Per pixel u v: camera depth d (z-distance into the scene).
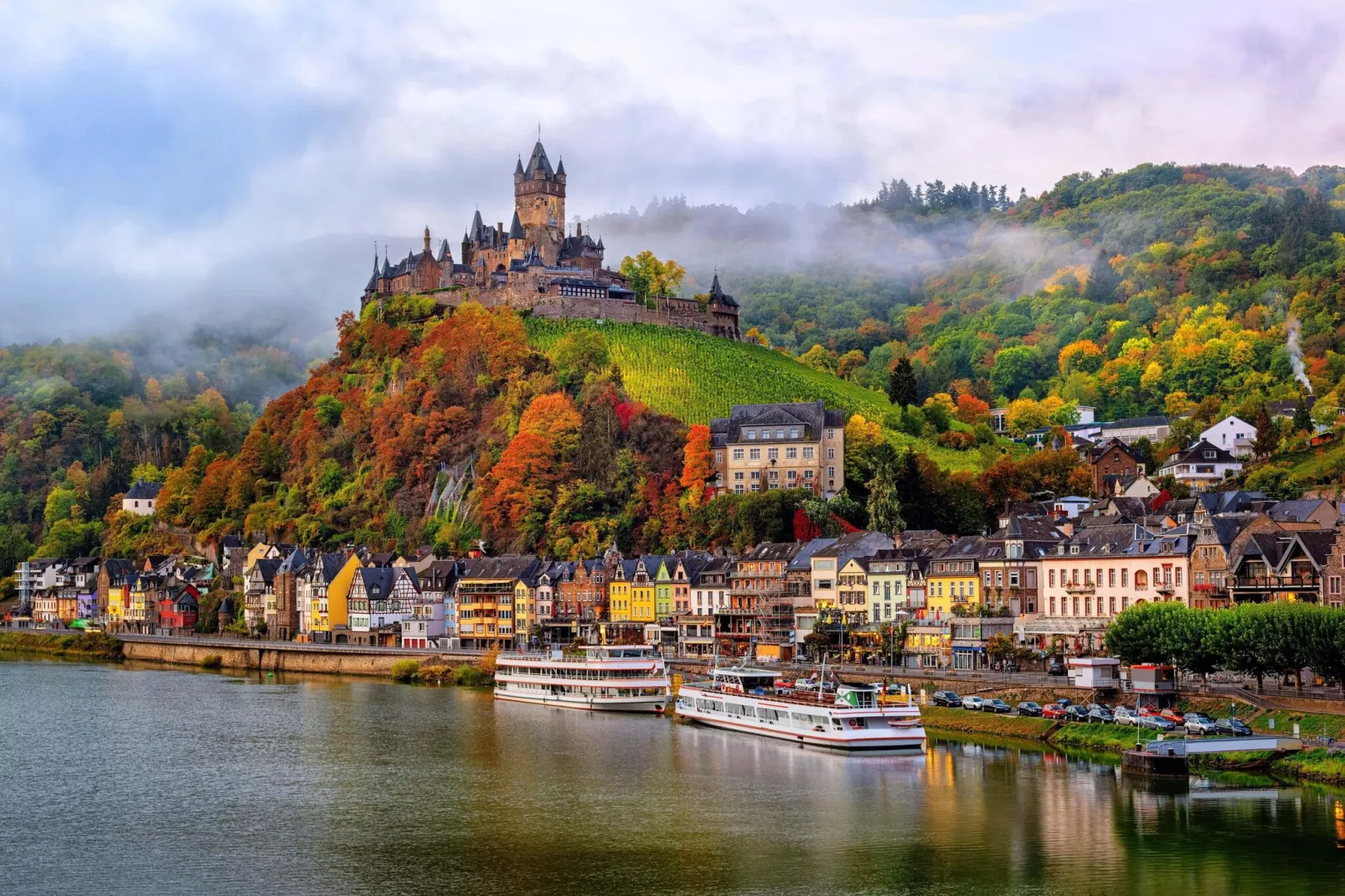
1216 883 120.50
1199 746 155.00
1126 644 175.75
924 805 148.25
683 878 126.88
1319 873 121.88
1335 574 183.25
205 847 138.75
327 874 129.38
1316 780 149.25
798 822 143.75
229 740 196.75
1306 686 176.25
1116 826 136.88
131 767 177.38
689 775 167.38
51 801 158.75
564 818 147.88
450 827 144.88
